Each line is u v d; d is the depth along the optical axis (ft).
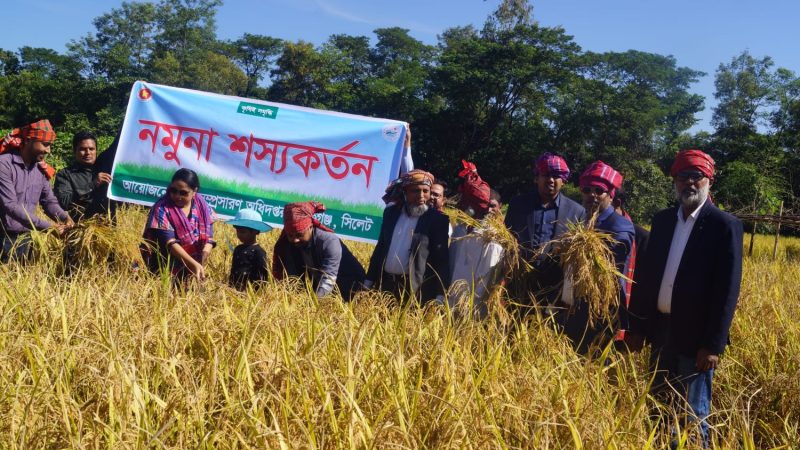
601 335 16.25
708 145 226.17
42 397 11.35
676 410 14.87
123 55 283.18
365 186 28.19
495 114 211.82
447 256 20.53
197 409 11.00
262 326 14.39
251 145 28.50
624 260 17.84
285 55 250.98
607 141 209.15
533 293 18.44
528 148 209.67
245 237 21.43
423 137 215.31
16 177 22.31
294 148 28.45
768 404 16.26
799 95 257.14
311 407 11.46
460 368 13.56
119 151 28.27
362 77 311.88
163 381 12.57
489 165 210.79
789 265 45.80
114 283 17.84
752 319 21.17
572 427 11.18
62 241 20.43
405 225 20.77
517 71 201.16
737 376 18.06
